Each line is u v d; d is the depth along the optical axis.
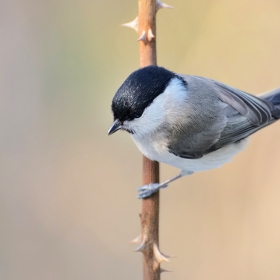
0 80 10.76
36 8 10.81
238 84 10.52
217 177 10.26
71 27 10.73
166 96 7.27
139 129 7.15
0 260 10.22
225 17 10.67
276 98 8.46
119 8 10.73
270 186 9.84
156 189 6.88
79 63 10.62
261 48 10.57
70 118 10.77
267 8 10.59
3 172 10.72
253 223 9.81
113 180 10.91
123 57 10.61
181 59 10.60
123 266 10.39
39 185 10.76
